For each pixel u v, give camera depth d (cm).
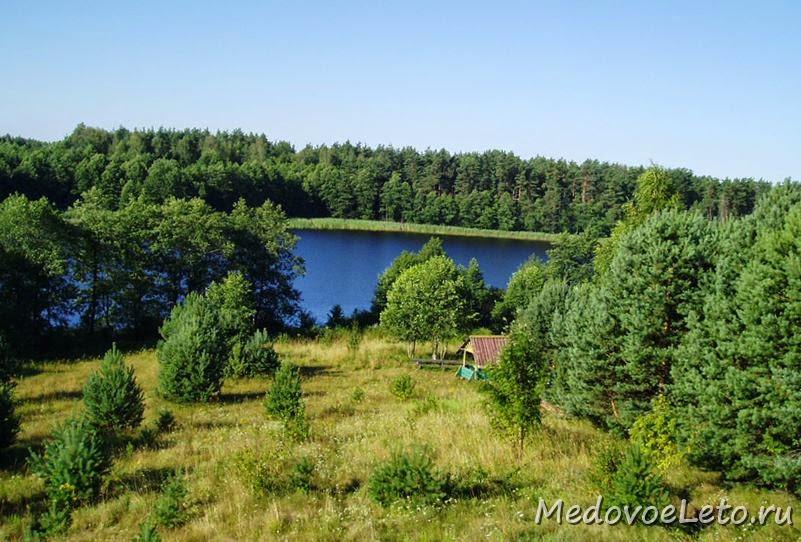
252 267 5344
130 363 3553
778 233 1223
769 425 1162
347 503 1228
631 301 1562
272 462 1433
